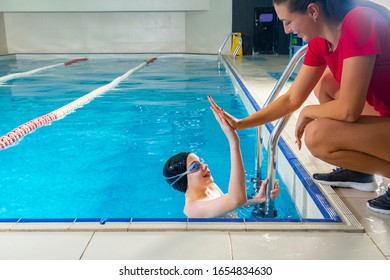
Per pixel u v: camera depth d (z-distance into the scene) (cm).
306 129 176
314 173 220
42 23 1291
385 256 140
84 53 1294
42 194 264
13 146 360
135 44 1303
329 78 209
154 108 496
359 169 173
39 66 1000
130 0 1206
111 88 651
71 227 157
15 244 147
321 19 148
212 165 306
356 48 145
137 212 238
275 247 145
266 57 1116
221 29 1215
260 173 261
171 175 216
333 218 167
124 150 345
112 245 146
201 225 158
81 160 323
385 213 170
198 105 511
